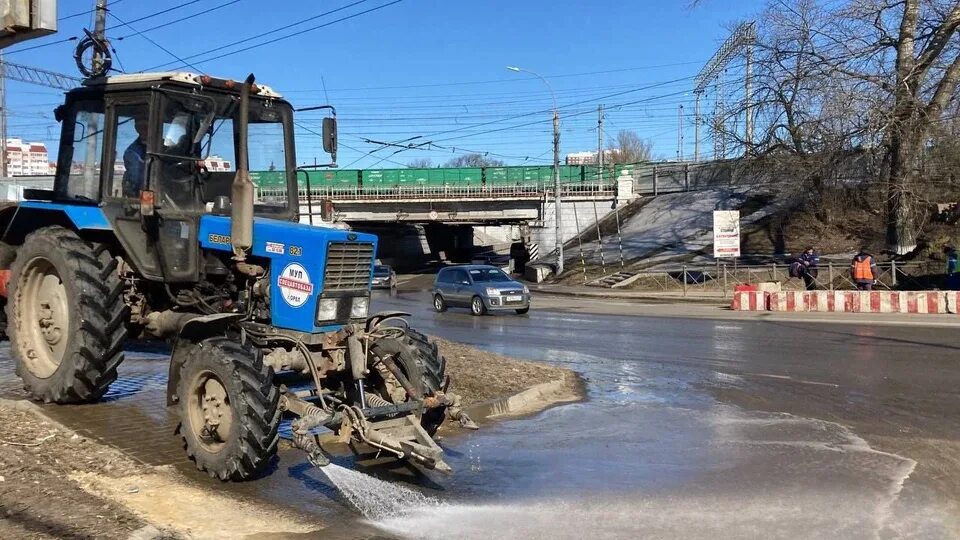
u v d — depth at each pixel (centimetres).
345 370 663
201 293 770
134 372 987
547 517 562
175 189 755
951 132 2672
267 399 590
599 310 2623
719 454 747
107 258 784
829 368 1269
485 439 807
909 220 2897
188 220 745
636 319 2247
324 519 544
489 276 2509
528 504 593
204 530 507
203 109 771
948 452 748
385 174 6144
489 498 607
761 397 1037
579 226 5738
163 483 591
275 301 677
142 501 550
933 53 2678
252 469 591
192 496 571
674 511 576
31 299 817
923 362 1316
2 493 503
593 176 5975
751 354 1446
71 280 753
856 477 666
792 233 4009
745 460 725
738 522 552
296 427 575
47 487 528
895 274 2780
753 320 2155
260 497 583
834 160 2945
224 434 607
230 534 504
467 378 1039
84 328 748
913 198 2800
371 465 690
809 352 1461
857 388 1091
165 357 1114
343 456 715
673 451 759
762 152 3347
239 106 799
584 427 865
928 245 2967
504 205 5953
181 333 645
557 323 2127
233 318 653
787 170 3306
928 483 646
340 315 664
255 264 701
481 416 906
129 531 466
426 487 632
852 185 3219
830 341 1630
